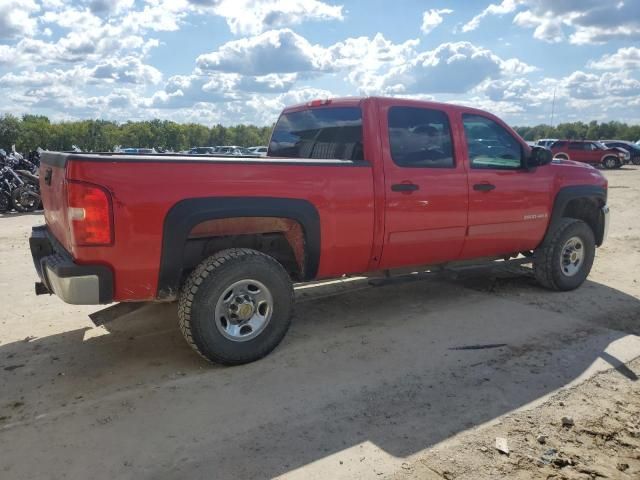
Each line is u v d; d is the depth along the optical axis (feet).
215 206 12.03
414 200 15.14
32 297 18.84
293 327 15.74
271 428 10.25
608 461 9.37
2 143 350.64
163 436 9.97
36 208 43.68
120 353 13.85
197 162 11.88
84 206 10.87
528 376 12.55
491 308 17.57
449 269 17.22
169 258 11.77
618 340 14.82
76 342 14.62
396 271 16.05
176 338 14.87
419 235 15.51
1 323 16.15
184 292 12.30
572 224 19.12
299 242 13.85
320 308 17.54
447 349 14.11
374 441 9.84
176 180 11.65
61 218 12.09
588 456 9.50
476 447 9.68
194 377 12.41
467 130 16.58
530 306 17.79
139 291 11.82
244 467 9.07
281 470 8.99
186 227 11.79
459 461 9.27
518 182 17.62
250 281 12.73
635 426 10.50
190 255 13.32
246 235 13.94
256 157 15.60
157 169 11.46
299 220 13.24
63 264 11.30
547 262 18.97
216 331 12.40
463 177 16.20
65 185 11.04
